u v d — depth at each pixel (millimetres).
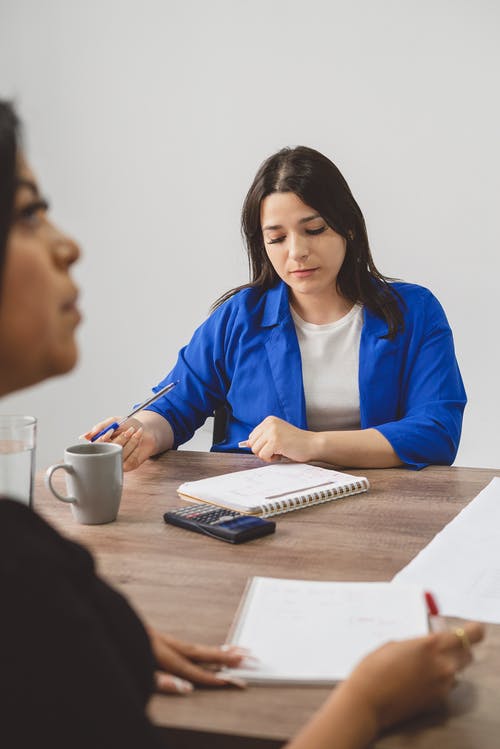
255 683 744
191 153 3068
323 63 2904
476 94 2793
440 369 1727
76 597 532
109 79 3102
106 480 1161
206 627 851
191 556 1045
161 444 1599
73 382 3287
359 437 1491
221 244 3088
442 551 1034
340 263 1721
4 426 1147
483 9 2744
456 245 2883
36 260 524
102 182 3166
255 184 1722
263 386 1795
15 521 538
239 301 1861
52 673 489
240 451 1787
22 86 3170
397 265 2945
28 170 544
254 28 2947
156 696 727
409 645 677
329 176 1668
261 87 2973
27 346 533
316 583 926
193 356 1887
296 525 1161
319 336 1806
